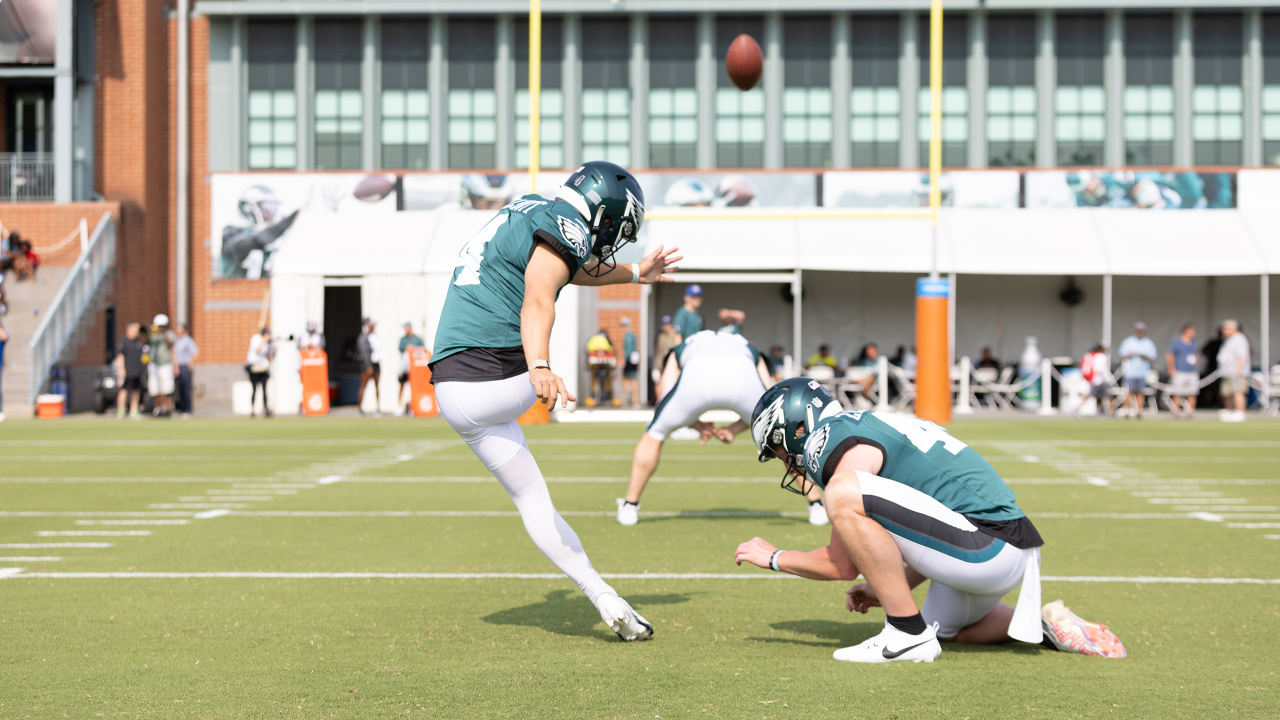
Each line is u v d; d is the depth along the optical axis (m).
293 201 39.62
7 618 6.82
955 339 37.38
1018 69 39.19
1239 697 4.95
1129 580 8.18
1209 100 38.88
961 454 5.67
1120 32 38.81
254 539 10.17
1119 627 6.60
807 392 5.90
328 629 6.50
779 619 6.83
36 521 11.31
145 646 6.05
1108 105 38.97
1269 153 38.81
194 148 40.69
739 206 38.34
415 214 34.25
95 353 36.09
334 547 9.73
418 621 6.75
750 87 14.52
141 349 30.50
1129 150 39.03
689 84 39.94
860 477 5.57
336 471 16.30
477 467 16.92
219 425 27.00
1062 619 5.88
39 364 31.81
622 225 6.08
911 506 5.50
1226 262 32.91
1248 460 17.77
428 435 23.53
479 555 9.32
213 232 39.84
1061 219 34.53
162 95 41.16
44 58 37.97
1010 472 15.99
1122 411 32.72
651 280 6.68
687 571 8.56
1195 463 17.28
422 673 5.43
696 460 18.45
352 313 41.19
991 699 4.91
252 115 40.75
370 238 33.47
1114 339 37.06
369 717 4.66
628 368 35.03
